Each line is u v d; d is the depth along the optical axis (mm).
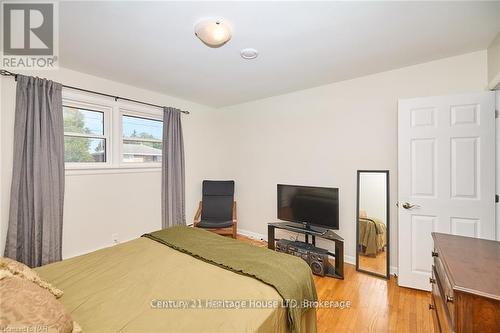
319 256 2518
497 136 1935
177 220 3445
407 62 2328
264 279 1278
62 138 2338
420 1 1424
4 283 804
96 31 1744
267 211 3627
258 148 3713
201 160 4004
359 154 2754
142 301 1100
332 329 1687
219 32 1678
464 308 818
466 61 2145
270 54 2133
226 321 969
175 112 3434
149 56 2166
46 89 2227
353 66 2416
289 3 1435
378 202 2590
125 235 2977
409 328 1689
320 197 2775
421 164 2178
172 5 1450
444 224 2092
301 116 3229
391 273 2518
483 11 1521
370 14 1553
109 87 2803
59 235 2295
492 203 1926
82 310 1029
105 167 2779
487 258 1071
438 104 2109
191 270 1403
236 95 3453
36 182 2133
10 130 2109
